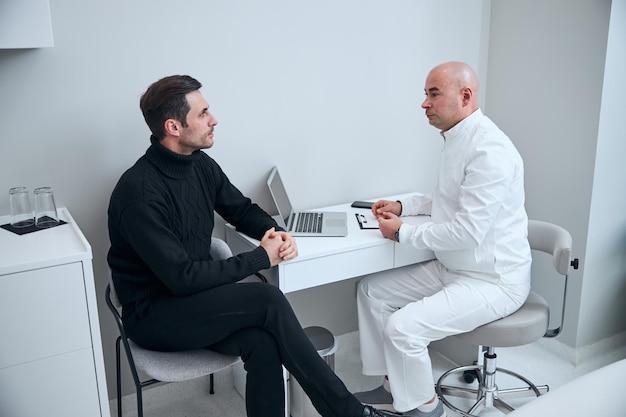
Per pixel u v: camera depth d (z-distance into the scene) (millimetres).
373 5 2510
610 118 2426
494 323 2025
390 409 2191
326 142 2553
